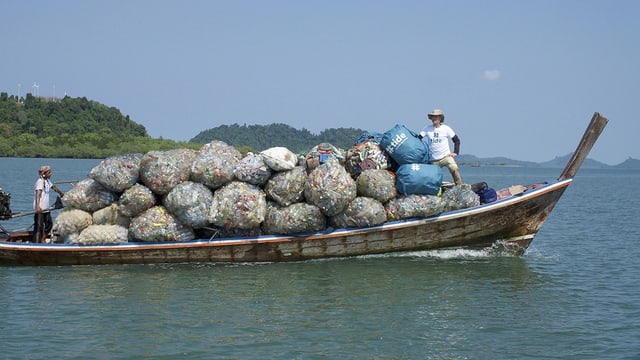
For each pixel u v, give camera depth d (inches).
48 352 336.5
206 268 512.7
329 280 477.1
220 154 520.1
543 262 576.4
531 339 362.6
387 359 332.5
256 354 336.5
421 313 404.8
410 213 517.0
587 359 335.3
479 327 381.4
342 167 511.5
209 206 502.6
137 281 474.0
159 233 503.2
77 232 516.7
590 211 1177.4
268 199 521.7
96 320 385.7
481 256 556.1
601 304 433.1
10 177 2046.0
